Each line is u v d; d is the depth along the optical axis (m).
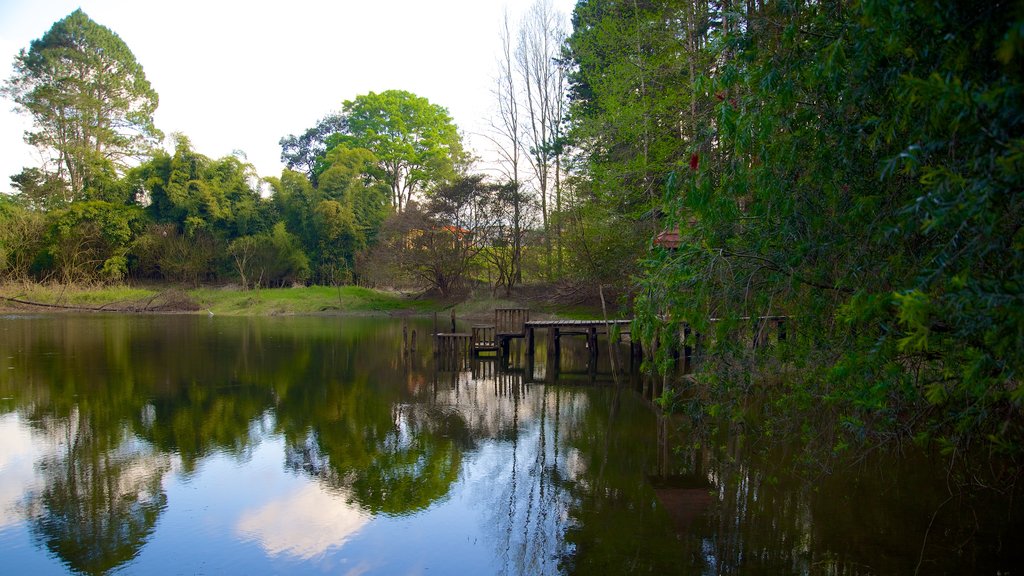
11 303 37.62
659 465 8.10
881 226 3.92
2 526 6.25
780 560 5.27
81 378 14.73
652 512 6.48
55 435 9.62
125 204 44.31
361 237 45.50
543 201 31.72
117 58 50.88
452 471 8.04
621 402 12.55
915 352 4.13
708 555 5.43
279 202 46.50
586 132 19.28
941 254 3.06
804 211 4.74
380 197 48.03
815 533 5.74
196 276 42.59
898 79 3.45
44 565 5.42
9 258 39.69
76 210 40.44
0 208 41.88
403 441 9.51
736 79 4.81
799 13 4.52
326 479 7.69
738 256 4.88
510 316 19.20
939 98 2.83
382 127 55.50
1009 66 2.63
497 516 6.49
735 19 5.13
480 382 15.10
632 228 17.44
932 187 3.25
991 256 3.40
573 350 22.12
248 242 42.53
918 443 4.48
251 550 5.72
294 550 5.71
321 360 18.58
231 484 7.49
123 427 10.17
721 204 4.94
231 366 16.98
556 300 26.88
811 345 5.12
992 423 4.55
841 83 4.10
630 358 18.25
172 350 20.11
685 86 14.61
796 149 4.69
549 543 5.82
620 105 17.44
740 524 6.04
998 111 2.72
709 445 8.55
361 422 10.70
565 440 9.52
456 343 18.59
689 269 5.02
